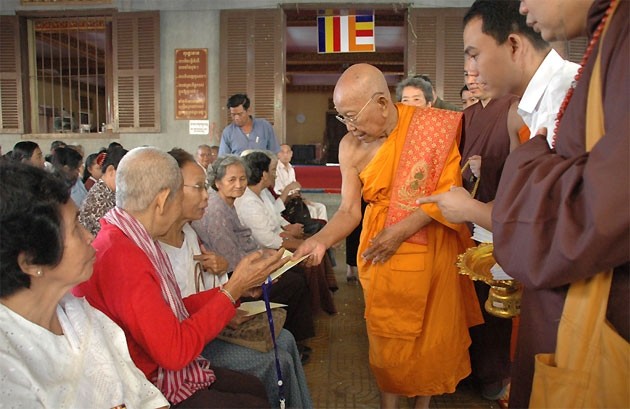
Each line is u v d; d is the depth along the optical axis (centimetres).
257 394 162
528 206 82
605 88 77
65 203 101
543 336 92
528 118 135
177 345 134
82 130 684
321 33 626
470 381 251
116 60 657
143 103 658
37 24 673
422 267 185
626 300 80
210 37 650
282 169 531
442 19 622
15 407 91
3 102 668
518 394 99
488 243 156
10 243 92
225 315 147
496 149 219
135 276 133
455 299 192
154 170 148
